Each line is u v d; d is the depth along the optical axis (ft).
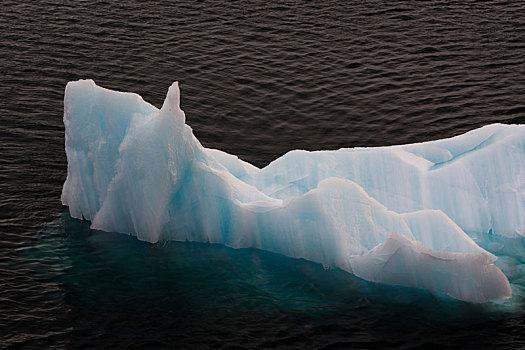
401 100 287.28
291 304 200.23
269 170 235.20
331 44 318.24
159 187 216.13
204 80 297.33
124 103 221.66
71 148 225.97
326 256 213.05
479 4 343.67
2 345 186.09
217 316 196.03
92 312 196.54
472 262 198.39
